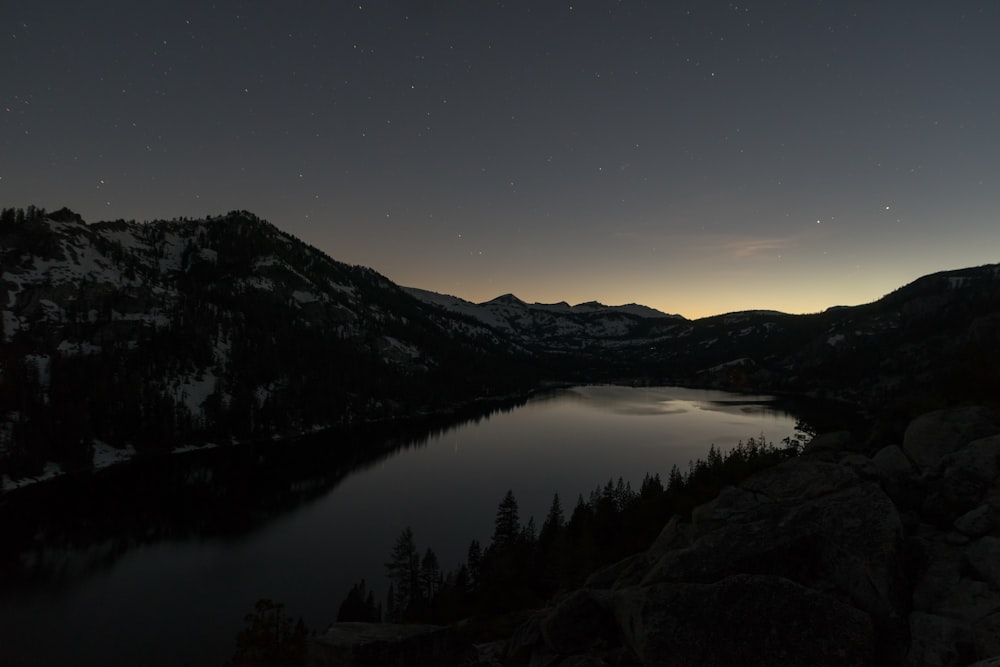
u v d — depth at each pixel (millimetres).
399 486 161750
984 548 16578
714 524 22688
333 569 104250
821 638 13594
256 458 189625
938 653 13242
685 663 13945
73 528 123125
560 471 178500
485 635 40812
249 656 25219
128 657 75125
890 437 33562
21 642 78812
